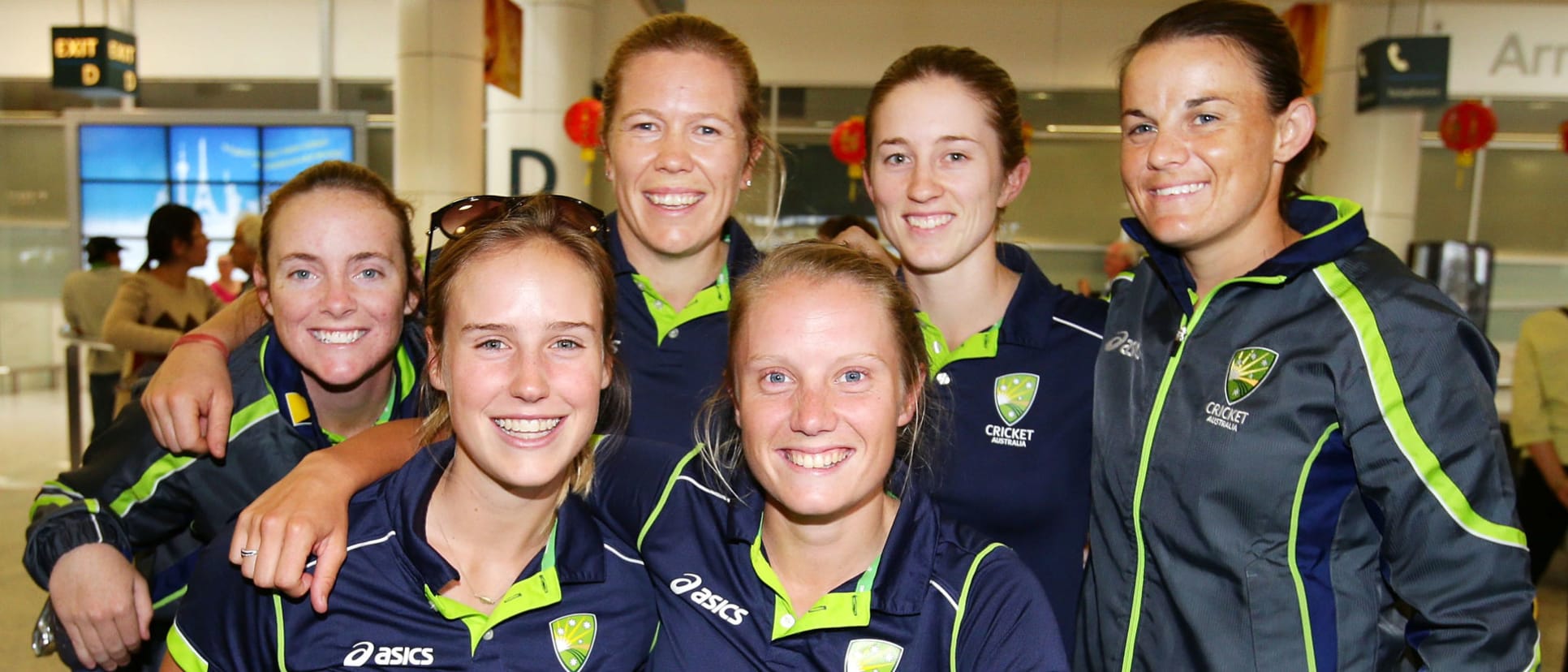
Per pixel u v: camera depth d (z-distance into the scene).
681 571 1.47
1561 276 9.48
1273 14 1.51
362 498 1.43
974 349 1.82
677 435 1.87
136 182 8.25
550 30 8.55
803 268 1.39
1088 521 1.79
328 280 1.62
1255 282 1.50
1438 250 7.41
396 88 7.75
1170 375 1.58
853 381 1.36
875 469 1.37
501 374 1.32
